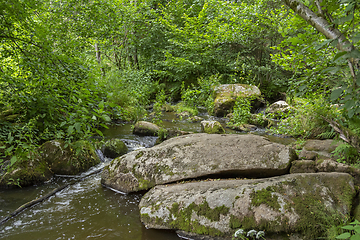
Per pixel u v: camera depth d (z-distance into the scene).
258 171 3.03
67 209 2.91
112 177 3.56
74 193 3.36
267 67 11.91
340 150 2.93
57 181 3.74
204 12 12.88
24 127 3.85
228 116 9.33
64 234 2.40
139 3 13.08
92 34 8.38
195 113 10.09
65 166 3.94
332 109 3.69
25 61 3.52
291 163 3.05
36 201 3.04
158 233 2.43
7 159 3.75
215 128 6.68
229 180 2.94
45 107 3.96
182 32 13.28
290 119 5.88
